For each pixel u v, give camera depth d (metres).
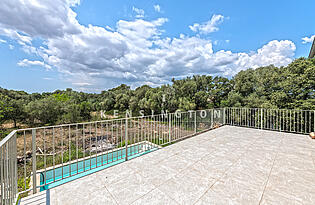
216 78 23.05
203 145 3.78
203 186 2.02
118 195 1.86
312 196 1.78
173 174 2.36
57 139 10.92
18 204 1.70
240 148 3.54
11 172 1.62
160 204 1.68
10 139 1.60
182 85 23.03
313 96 10.87
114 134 11.96
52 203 1.72
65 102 21.45
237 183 2.08
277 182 2.09
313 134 4.35
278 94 12.50
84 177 2.30
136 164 2.72
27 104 19.22
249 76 19.20
